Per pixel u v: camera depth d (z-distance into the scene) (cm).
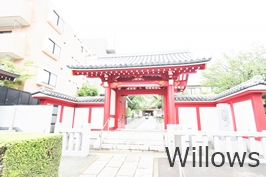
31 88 1090
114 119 855
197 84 2764
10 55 1037
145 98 2609
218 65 1527
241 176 327
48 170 223
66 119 858
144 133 706
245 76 1255
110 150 567
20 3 1070
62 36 1549
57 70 1444
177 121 820
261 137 418
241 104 612
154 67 650
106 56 1113
